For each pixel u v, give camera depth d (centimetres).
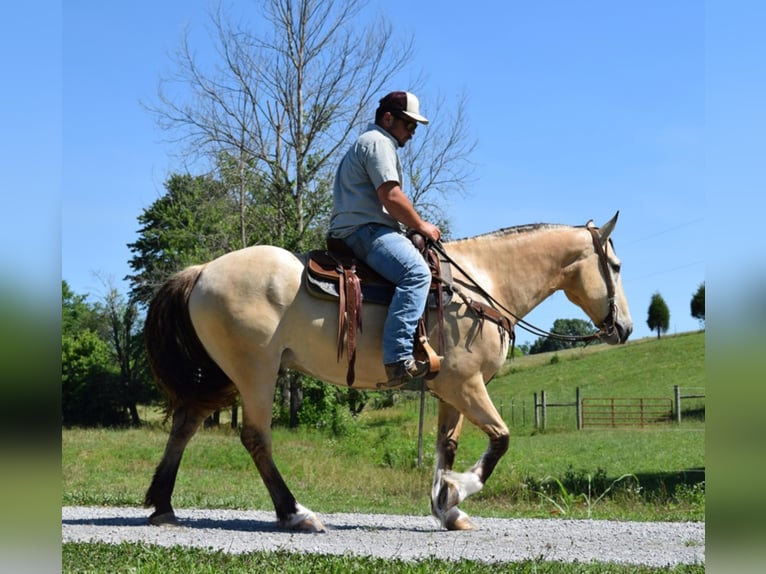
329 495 1423
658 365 5994
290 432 2909
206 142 2942
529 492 1419
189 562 486
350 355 612
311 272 615
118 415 4428
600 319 714
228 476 1705
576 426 4347
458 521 671
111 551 512
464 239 693
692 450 2873
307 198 2989
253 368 615
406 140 656
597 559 563
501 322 655
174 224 3503
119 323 4609
